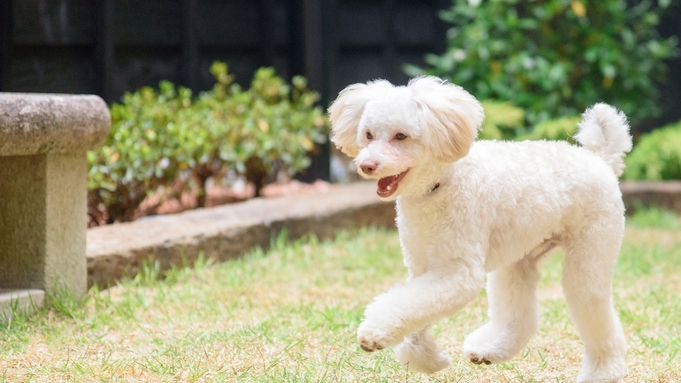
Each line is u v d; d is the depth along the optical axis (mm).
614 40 12672
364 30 11977
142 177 7324
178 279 6375
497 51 11914
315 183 10336
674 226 9797
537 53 12000
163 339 4832
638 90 12484
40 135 5004
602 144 4363
